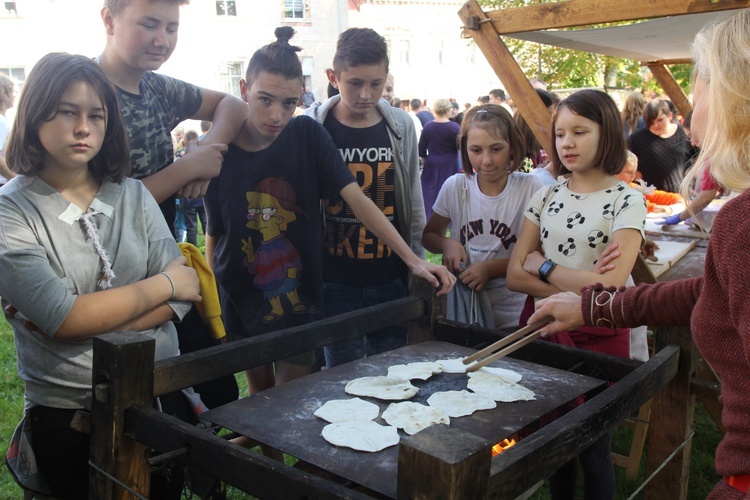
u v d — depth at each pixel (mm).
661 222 4012
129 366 1361
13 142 1521
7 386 3684
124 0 1810
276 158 2283
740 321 987
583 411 1320
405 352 1968
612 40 4160
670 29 3609
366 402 1554
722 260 1015
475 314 2518
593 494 1802
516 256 2316
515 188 2535
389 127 2625
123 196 1690
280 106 2117
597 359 1807
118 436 1372
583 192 2199
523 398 1592
